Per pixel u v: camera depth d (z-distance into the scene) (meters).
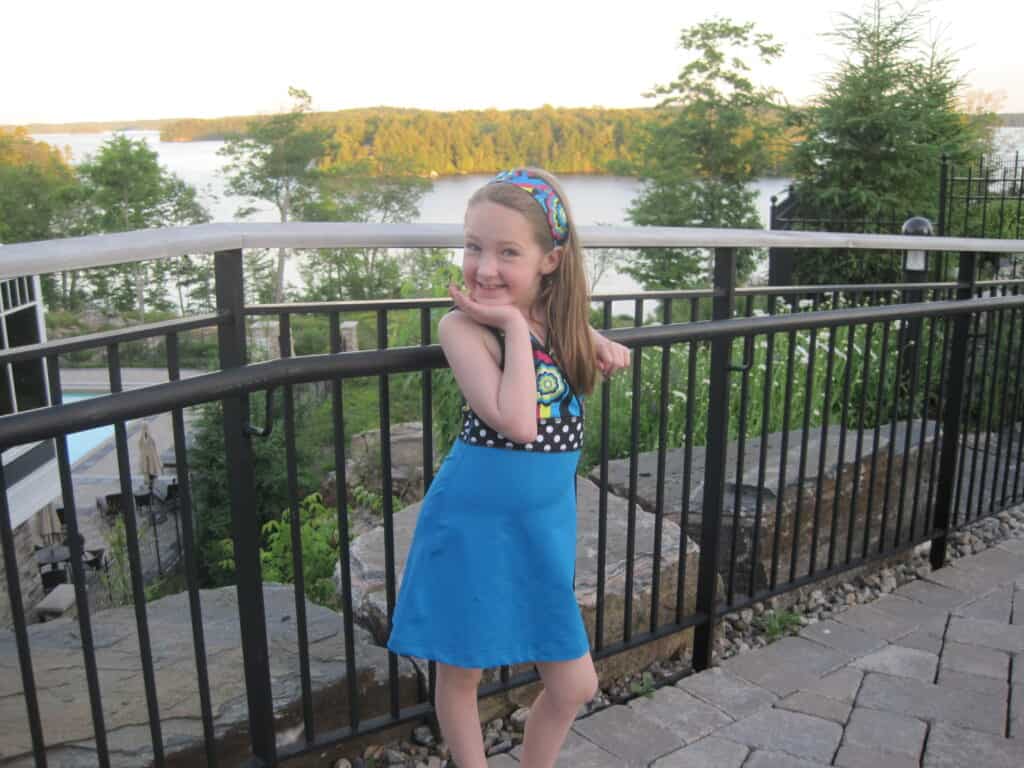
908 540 3.03
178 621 2.14
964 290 3.02
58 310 55.22
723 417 2.20
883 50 14.09
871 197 13.47
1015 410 3.47
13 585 1.20
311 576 5.61
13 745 1.61
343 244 1.41
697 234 1.90
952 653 2.41
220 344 1.41
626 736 1.97
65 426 1.15
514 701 2.10
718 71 37.12
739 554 2.99
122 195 62.12
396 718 1.80
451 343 1.34
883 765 1.87
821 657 2.38
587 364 1.42
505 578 1.37
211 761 1.52
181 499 1.37
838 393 5.16
